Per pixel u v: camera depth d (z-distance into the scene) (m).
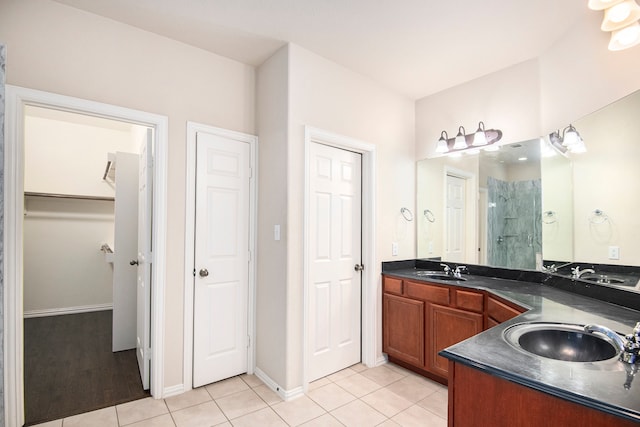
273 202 2.46
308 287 2.38
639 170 1.58
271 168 2.49
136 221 3.21
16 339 1.77
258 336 2.60
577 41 2.04
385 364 2.87
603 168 1.79
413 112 3.31
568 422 0.82
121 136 4.75
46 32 1.87
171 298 2.27
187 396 2.25
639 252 1.57
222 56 2.54
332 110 2.58
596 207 1.84
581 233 1.96
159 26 2.15
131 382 2.44
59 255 4.32
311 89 2.44
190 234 2.34
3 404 1.22
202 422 1.96
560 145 2.17
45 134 4.33
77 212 4.45
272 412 2.08
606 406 0.74
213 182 2.46
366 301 2.86
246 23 2.11
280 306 2.34
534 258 2.44
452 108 3.01
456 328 2.37
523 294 2.01
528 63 2.51
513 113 2.58
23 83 1.80
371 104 2.88
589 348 1.25
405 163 3.20
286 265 2.29
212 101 2.48
